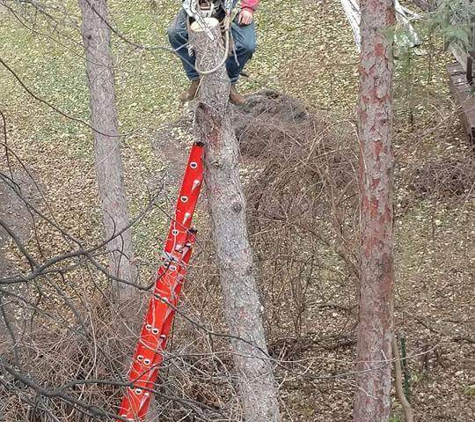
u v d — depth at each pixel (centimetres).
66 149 1655
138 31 1834
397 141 1226
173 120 1606
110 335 876
